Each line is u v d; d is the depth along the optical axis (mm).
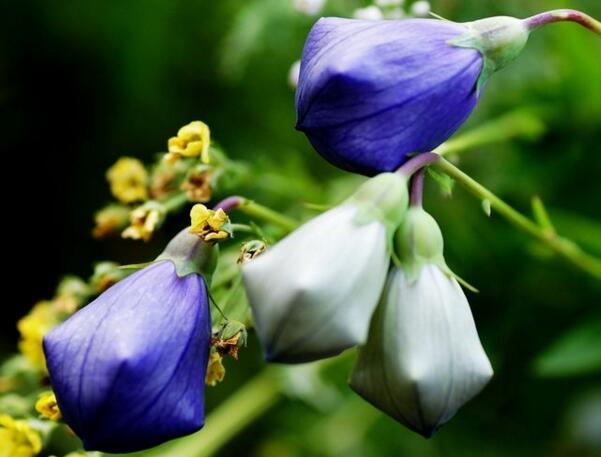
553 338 423
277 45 445
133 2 476
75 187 488
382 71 260
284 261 251
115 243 481
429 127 265
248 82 477
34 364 352
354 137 261
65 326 265
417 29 268
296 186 411
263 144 477
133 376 260
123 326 264
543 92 424
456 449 442
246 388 424
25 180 492
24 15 474
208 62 481
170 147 317
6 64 483
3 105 488
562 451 432
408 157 265
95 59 484
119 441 262
